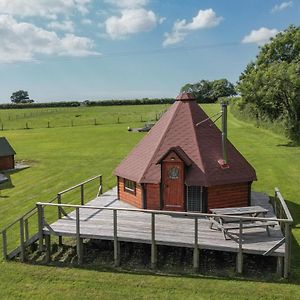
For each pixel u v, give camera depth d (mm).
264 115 50688
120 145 40844
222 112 14398
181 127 15570
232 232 12680
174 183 14453
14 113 93250
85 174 27391
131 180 15500
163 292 10625
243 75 46188
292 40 42188
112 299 10398
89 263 12695
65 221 13984
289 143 37812
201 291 10586
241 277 11312
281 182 22859
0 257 13273
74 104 115500
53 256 13359
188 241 11844
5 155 29328
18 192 22766
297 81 35531
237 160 15352
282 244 11398
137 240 12148
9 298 10617
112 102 117062
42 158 34594
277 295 10234
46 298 10570
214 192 14391
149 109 93875
